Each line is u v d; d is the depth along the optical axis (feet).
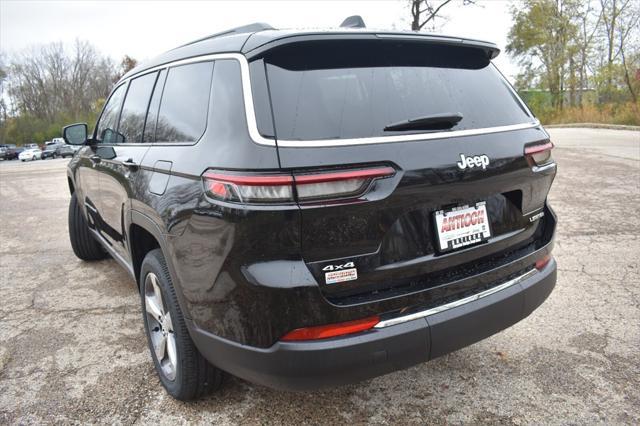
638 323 10.28
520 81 108.78
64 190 34.88
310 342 5.91
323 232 5.80
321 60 6.61
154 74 9.55
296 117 6.01
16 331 11.01
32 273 15.10
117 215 10.46
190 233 6.59
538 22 99.09
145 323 9.05
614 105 77.30
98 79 245.45
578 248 15.14
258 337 6.00
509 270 7.39
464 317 6.66
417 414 7.75
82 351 10.03
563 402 7.88
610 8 82.02
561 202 21.33
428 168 6.30
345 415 7.77
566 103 101.30
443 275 6.82
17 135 223.92
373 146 6.06
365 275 6.11
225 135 6.40
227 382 8.34
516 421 7.50
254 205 5.74
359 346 5.98
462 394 8.20
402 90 6.85
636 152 36.65
